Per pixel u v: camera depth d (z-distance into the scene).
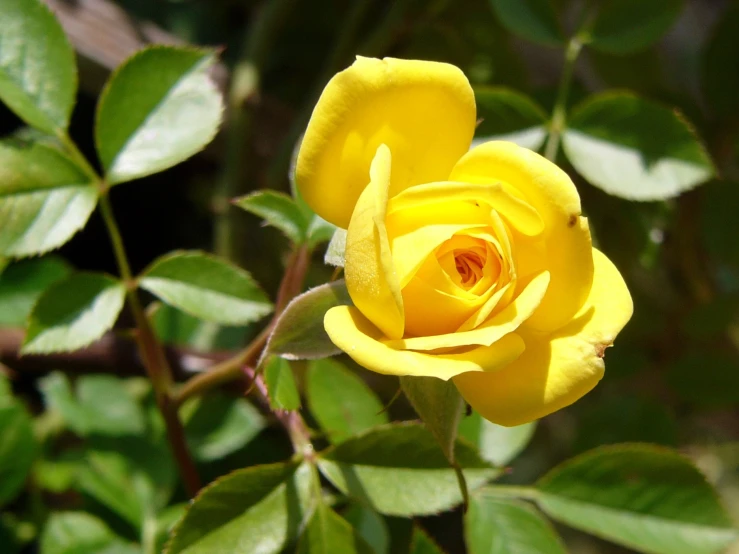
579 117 0.39
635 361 0.45
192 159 0.50
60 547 0.39
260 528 0.33
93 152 0.49
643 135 0.38
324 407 0.38
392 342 0.29
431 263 0.30
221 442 0.41
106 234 0.50
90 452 0.40
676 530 0.36
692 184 0.38
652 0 0.40
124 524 0.39
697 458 0.58
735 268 0.44
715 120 0.44
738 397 0.44
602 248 0.43
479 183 0.30
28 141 0.35
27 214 0.35
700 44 0.59
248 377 0.34
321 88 0.45
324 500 0.34
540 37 0.40
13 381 0.46
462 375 0.30
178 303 0.36
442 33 0.45
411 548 0.34
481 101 0.39
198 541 0.33
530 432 0.39
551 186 0.30
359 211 0.29
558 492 0.37
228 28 0.50
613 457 0.37
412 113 0.31
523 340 0.30
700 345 0.45
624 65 0.45
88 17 0.45
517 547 0.36
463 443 0.34
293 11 0.49
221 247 0.46
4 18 0.35
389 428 0.34
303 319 0.31
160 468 0.41
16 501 0.42
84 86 0.46
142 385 0.43
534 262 0.30
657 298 0.47
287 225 0.34
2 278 0.42
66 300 0.35
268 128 0.48
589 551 0.59
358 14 0.46
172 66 0.36
